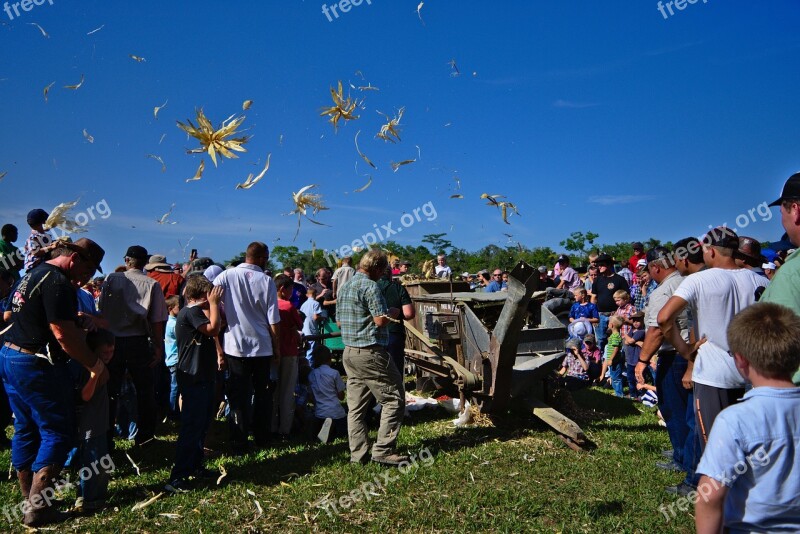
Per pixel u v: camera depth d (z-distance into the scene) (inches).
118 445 247.1
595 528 165.5
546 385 291.0
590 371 395.5
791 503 81.7
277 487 195.2
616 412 311.3
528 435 254.5
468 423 272.1
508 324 239.3
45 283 164.2
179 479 192.9
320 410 261.4
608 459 223.5
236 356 235.0
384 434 217.6
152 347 245.3
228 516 172.4
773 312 87.0
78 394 179.6
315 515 173.2
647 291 394.0
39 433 175.2
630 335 343.6
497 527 166.6
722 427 84.3
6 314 187.8
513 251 587.8
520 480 201.9
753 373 87.3
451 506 179.0
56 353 168.6
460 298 304.0
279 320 245.4
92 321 185.9
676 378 207.6
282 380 263.7
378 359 216.5
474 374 268.4
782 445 81.8
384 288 286.4
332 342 385.4
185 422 195.6
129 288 235.1
